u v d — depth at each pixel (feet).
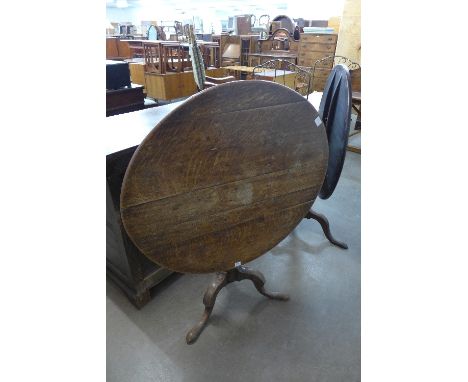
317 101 7.15
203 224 3.60
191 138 3.05
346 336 4.55
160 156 3.00
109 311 4.95
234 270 4.73
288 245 6.49
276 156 3.65
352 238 6.70
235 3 31.53
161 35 19.20
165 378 4.02
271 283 5.50
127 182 2.96
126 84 9.72
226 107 3.07
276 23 17.28
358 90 11.93
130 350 4.35
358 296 5.25
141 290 4.89
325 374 4.04
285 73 9.82
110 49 17.38
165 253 3.56
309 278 5.63
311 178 4.08
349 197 8.25
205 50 17.12
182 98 14.75
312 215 6.23
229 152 3.32
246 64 16.53
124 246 4.39
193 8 35.40
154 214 3.25
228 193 3.56
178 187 3.24
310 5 25.52
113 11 40.68
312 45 13.57
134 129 4.63
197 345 4.43
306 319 4.82
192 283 5.55
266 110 3.30
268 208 3.96
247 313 4.93
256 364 4.17
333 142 5.08
